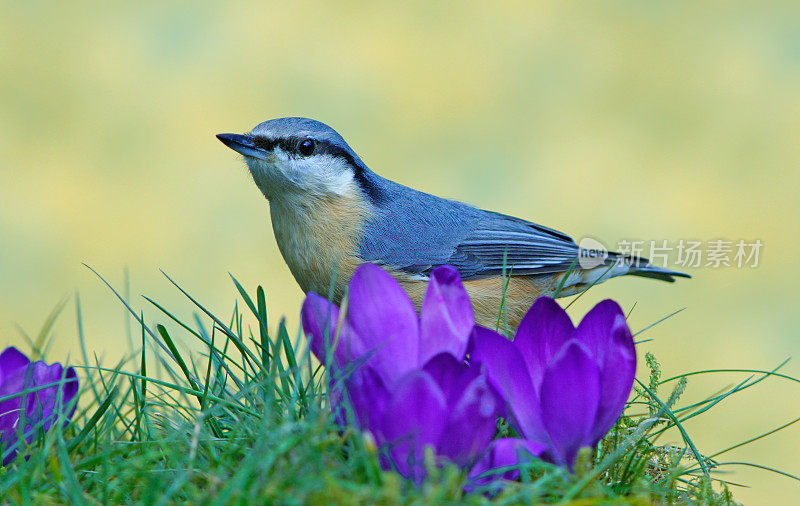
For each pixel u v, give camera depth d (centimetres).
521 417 170
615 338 168
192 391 203
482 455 159
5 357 194
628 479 190
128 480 170
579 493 162
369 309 175
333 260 363
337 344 173
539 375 178
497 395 170
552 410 167
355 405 166
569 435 167
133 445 188
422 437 157
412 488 156
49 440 172
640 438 202
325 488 150
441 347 175
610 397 169
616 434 204
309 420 176
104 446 186
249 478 162
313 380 203
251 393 202
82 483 175
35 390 178
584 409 165
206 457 182
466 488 162
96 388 234
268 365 211
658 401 205
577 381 164
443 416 156
